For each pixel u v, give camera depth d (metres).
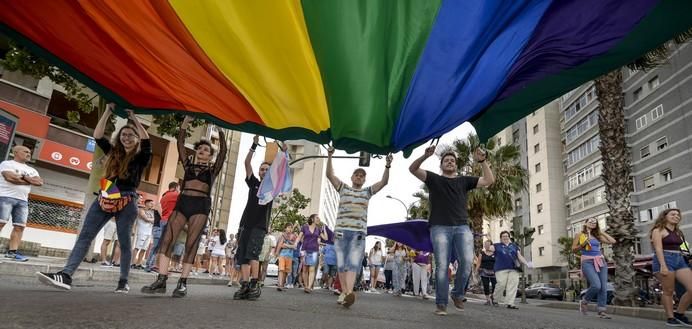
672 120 31.28
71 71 4.81
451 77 4.54
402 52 4.40
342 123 4.93
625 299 13.59
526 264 10.75
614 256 14.16
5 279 5.53
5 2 4.09
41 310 3.05
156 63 4.63
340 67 4.49
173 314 3.46
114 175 5.00
